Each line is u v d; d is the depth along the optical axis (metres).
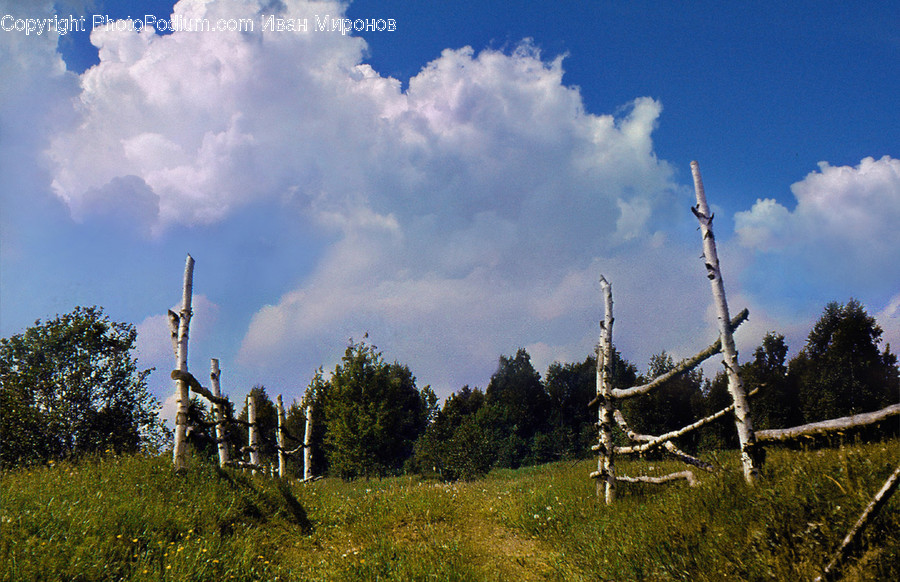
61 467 8.09
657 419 18.78
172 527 6.06
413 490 9.78
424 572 5.39
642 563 4.96
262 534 6.80
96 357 12.38
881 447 5.22
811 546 4.07
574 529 6.61
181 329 8.66
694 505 5.50
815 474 4.91
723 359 6.27
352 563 5.79
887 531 3.90
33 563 4.53
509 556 6.31
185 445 8.24
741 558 4.30
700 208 6.88
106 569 4.77
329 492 11.02
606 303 8.51
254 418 14.66
